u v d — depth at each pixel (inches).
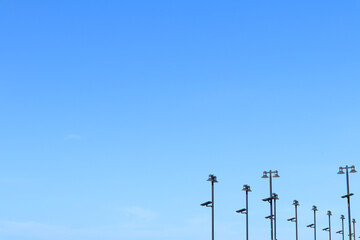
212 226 2506.2
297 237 3572.8
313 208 3998.5
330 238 4195.4
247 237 2812.5
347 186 2856.8
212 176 2549.2
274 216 2950.3
